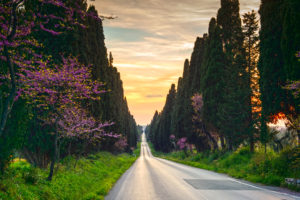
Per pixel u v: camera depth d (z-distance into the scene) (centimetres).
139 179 1509
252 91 2564
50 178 997
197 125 4094
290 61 1563
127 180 1462
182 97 5272
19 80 760
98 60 2586
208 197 902
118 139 4759
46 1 570
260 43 1909
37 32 1345
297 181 1104
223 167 2417
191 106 4169
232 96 2636
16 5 563
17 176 858
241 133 2609
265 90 1817
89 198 872
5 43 569
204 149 4262
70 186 1031
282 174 1395
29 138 1316
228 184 1270
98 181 1427
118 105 5125
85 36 2008
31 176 866
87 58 2006
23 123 866
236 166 2183
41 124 1273
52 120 1208
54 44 1422
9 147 802
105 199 878
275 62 1762
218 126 3062
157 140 10969
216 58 3203
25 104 867
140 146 16538
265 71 1808
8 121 804
